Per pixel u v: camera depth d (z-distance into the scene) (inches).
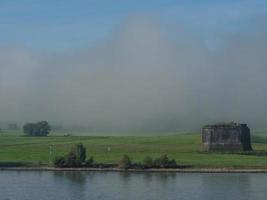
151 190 7529.5
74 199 6904.5
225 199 6865.2
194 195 7150.6
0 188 7701.8
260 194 7175.2
